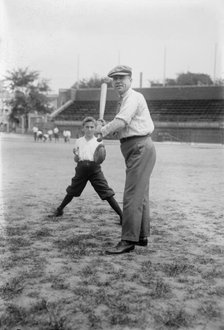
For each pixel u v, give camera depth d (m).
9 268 3.73
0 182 9.76
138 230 4.33
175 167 15.00
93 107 56.22
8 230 5.12
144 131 4.27
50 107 55.12
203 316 2.86
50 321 2.71
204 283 3.46
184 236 5.08
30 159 16.97
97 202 7.40
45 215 6.12
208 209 6.91
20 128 47.62
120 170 13.58
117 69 4.24
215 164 16.39
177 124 46.62
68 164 14.95
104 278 3.53
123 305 2.96
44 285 3.34
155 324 2.72
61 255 4.14
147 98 54.53
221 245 4.68
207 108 50.47
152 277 3.57
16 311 2.86
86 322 2.72
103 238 4.85
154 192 8.91
